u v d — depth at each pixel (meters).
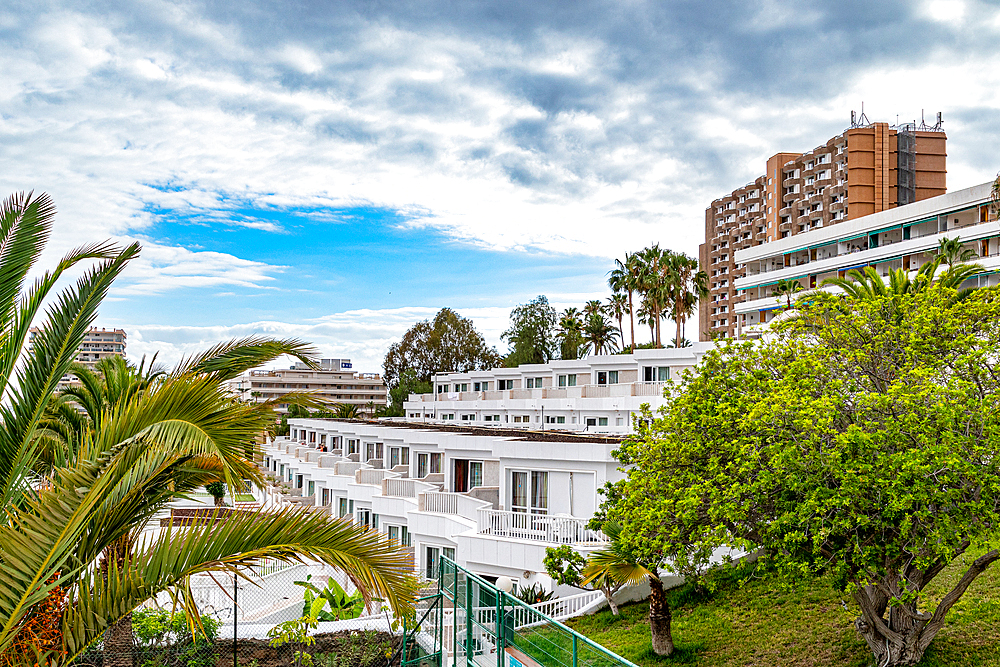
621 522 16.59
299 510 8.25
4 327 8.27
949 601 13.58
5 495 7.74
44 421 13.49
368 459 41.41
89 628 7.36
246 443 8.09
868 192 85.19
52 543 6.77
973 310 14.45
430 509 26.69
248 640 14.72
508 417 54.84
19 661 7.11
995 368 13.29
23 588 6.69
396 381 103.69
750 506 13.04
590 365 53.94
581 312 99.69
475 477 28.41
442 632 13.62
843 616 16.78
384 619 15.62
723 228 115.31
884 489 11.62
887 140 85.50
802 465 12.27
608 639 18.45
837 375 15.17
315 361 9.91
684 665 16.17
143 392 8.07
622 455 17.22
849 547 12.45
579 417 47.34
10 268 8.30
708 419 14.23
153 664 13.60
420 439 32.91
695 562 15.30
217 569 7.90
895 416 12.63
